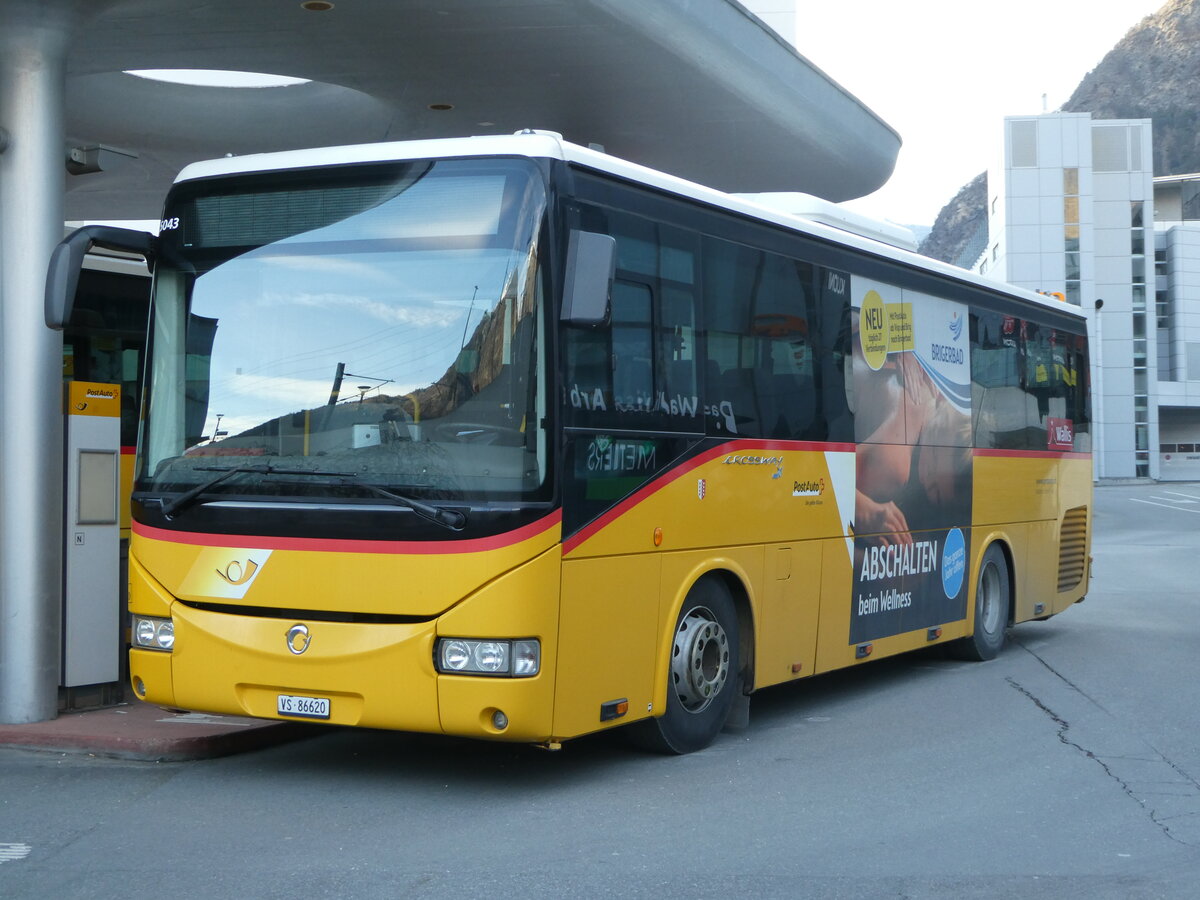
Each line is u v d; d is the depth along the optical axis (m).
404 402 6.62
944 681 11.12
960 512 11.58
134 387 10.32
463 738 8.47
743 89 15.01
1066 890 5.39
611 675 7.01
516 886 5.37
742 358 8.33
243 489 6.84
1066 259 84.44
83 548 9.09
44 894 5.29
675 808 6.70
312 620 6.66
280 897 5.22
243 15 12.29
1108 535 35.69
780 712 9.63
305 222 6.98
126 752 7.85
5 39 8.45
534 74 14.29
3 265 8.49
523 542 6.39
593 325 6.50
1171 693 10.40
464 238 6.68
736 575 8.19
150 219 24.69
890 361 10.38
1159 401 96.88
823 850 5.95
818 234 9.41
